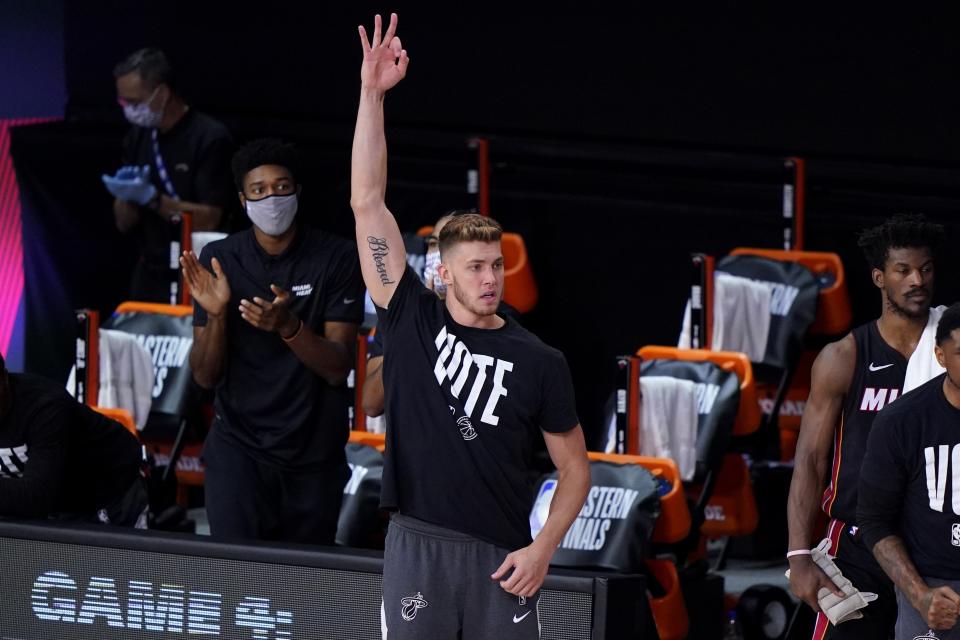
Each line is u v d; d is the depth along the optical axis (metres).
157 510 26.97
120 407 26.52
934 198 29.55
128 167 31.80
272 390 21.16
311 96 35.72
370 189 15.46
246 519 21.14
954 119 29.50
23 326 36.81
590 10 33.00
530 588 14.60
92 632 18.81
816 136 31.03
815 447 18.73
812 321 27.95
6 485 19.39
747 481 25.92
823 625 18.75
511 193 33.56
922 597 16.44
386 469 15.06
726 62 31.81
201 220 31.31
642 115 32.75
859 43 30.41
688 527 22.59
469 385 14.87
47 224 36.47
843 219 30.20
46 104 37.84
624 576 16.56
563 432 15.01
